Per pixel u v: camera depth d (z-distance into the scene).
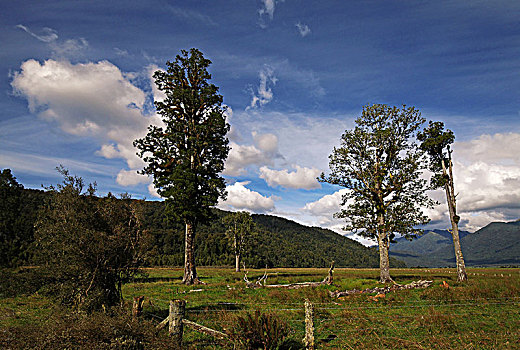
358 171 28.81
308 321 7.90
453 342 9.09
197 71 31.84
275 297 17.48
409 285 20.83
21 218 24.06
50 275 9.97
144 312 10.93
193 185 27.16
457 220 27.17
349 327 10.89
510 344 8.73
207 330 7.66
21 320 10.25
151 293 19.45
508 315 12.59
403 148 28.91
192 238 27.88
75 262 10.10
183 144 29.91
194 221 28.23
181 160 29.36
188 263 27.22
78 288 10.02
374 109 29.03
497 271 42.62
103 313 8.15
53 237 10.41
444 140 28.33
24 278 10.30
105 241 10.46
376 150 28.81
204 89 30.34
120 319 7.18
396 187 27.11
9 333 6.73
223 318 11.20
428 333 10.07
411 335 9.93
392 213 26.97
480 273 37.12
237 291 20.23
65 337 6.46
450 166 28.61
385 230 26.50
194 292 20.25
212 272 49.50
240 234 63.41
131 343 6.45
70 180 11.44
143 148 29.28
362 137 28.61
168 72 31.23
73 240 10.29
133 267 11.22
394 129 28.61
